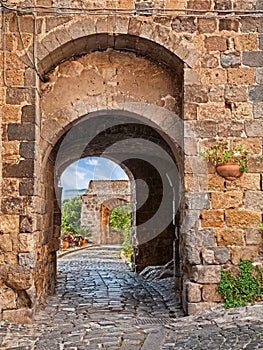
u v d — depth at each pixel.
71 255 17.16
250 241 5.95
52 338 4.84
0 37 5.93
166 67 6.58
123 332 4.98
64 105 6.48
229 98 6.09
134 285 9.25
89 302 7.23
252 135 6.06
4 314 5.67
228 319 5.29
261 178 6.02
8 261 5.73
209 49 6.12
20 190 5.83
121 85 6.55
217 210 5.99
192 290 5.89
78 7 6.03
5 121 5.90
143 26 6.09
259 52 6.13
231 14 6.14
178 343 4.41
